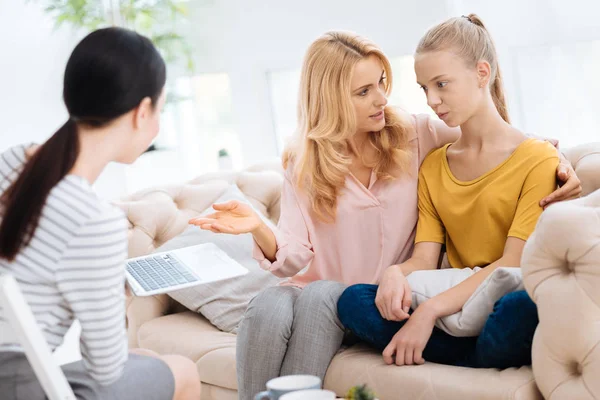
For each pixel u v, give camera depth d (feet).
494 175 6.62
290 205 7.32
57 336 4.75
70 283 4.57
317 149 7.11
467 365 5.92
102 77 4.73
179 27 13.26
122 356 4.73
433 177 7.06
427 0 10.85
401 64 11.32
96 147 4.85
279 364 6.36
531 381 5.24
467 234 6.79
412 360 5.87
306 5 11.96
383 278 6.27
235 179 9.23
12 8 14.01
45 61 14.34
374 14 11.36
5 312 4.33
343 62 6.89
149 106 4.93
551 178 6.40
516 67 10.01
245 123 13.08
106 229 4.60
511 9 9.90
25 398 4.72
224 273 6.12
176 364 5.44
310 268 7.31
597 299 4.90
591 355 4.86
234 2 12.69
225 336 7.77
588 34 9.48
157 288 5.83
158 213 8.84
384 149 7.12
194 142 13.73
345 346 6.64
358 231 7.17
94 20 13.69
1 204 4.73
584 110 9.72
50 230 4.57
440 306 5.91
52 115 14.46
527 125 10.07
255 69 12.76
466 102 6.59
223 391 7.24
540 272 5.14
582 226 4.98
